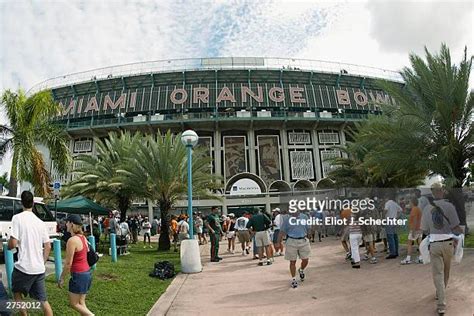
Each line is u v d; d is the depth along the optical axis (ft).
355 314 18.44
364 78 180.86
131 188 65.36
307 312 19.33
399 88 51.39
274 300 22.25
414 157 48.70
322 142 168.66
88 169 75.00
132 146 70.54
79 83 173.47
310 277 28.73
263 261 39.96
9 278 22.67
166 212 63.41
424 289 21.57
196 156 66.13
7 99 56.08
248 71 169.07
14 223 15.84
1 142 57.00
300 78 174.91
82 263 16.47
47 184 59.21
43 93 58.23
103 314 20.22
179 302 23.00
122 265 38.14
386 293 21.68
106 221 74.79
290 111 168.96
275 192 152.97
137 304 22.67
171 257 49.11
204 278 32.04
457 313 17.20
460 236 18.25
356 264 30.91
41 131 59.98
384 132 50.55
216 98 164.76
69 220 16.66
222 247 63.52
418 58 49.57
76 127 164.14
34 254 15.92
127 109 166.09
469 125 47.55
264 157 162.40
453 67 47.85
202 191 67.26
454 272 24.36
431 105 49.73
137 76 168.86
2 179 132.77
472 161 49.11
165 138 63.05
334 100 174.09
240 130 167.32
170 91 167.12
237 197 148.77
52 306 20.83
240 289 26.05
